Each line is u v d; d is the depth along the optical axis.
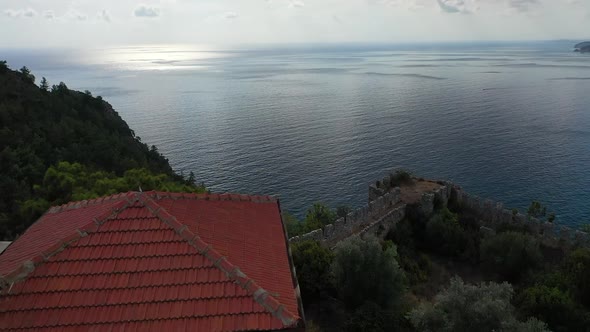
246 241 17.36
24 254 16.28
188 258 14.46
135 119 141.25
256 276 15.25
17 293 13.37
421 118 131.50
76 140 67.81
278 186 82.19
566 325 26.48
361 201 75.38
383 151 99.44
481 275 37.66
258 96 191.75
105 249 14.61
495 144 101.62
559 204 70.75
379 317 23.36
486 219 46.50
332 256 28.58
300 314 14.59
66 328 12.64
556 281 30.55
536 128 114.56
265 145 107.19
